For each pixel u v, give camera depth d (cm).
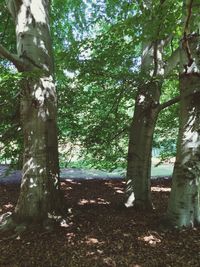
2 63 900
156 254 533
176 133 1174
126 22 611
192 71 613
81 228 650
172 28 595
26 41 662
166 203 908
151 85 815
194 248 545
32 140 657
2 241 595
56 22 1266
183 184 618
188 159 616
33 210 648
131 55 873
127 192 829
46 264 509
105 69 862
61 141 1045
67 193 1020
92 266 500
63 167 1428
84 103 989
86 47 841
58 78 944
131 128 834
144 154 816
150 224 670
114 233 626
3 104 682
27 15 670
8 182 1156
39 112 654
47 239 598
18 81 610
